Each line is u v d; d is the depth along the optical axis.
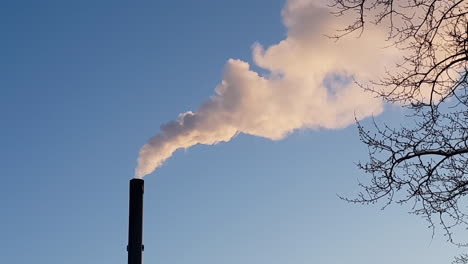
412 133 8.44
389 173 8.67
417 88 8.04
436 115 8.10
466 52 7.67
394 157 8.62
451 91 7.93
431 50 7.87
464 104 8.05
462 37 7.68
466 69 7.82
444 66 7.88
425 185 8.60
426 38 7.77
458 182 8.46
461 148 8.30
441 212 8.73
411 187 8.66
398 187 8.72
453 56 7.81
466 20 7.63
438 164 8.52
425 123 8.23
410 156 8.54
